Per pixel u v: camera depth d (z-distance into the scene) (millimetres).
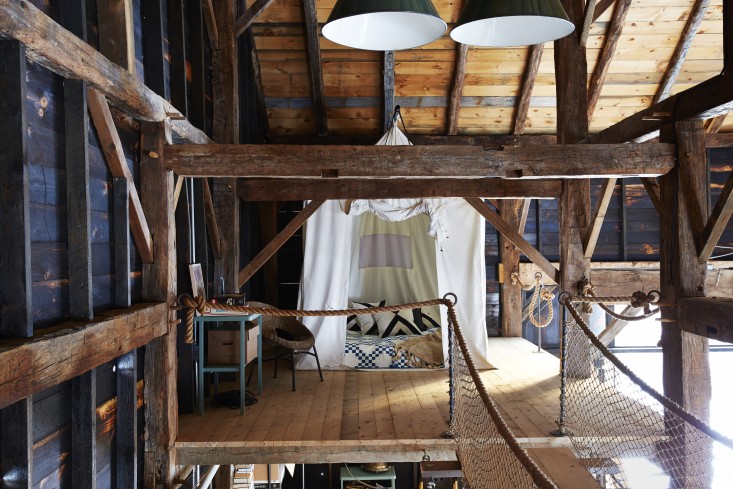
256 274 8539
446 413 5289
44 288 3039
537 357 7672
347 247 7133
